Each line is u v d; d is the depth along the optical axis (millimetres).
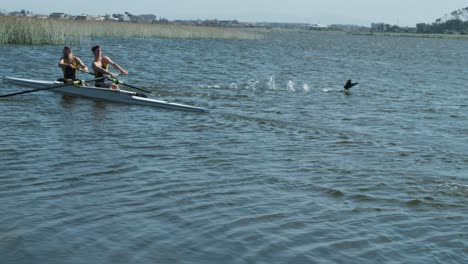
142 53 39312
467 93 22750
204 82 21984
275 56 46688
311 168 9125
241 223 6484
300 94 19406
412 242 6109
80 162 8898
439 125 14195
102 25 56781
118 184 7828
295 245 5922
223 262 5461
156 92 18047
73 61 16141
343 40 134875
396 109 16781
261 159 9625
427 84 26375
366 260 5617
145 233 6098
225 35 79188
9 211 6625
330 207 7180
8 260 5363
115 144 10266
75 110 13633
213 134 11625
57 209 6750
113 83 16031
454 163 9922
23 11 107812
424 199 7652
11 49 32562
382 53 66375
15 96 15336
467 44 136125
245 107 15656
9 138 10336
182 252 5656
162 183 7934
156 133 11430
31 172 8242
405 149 11008
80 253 5559
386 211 7105
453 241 6172
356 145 11195
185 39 71812
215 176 8414
